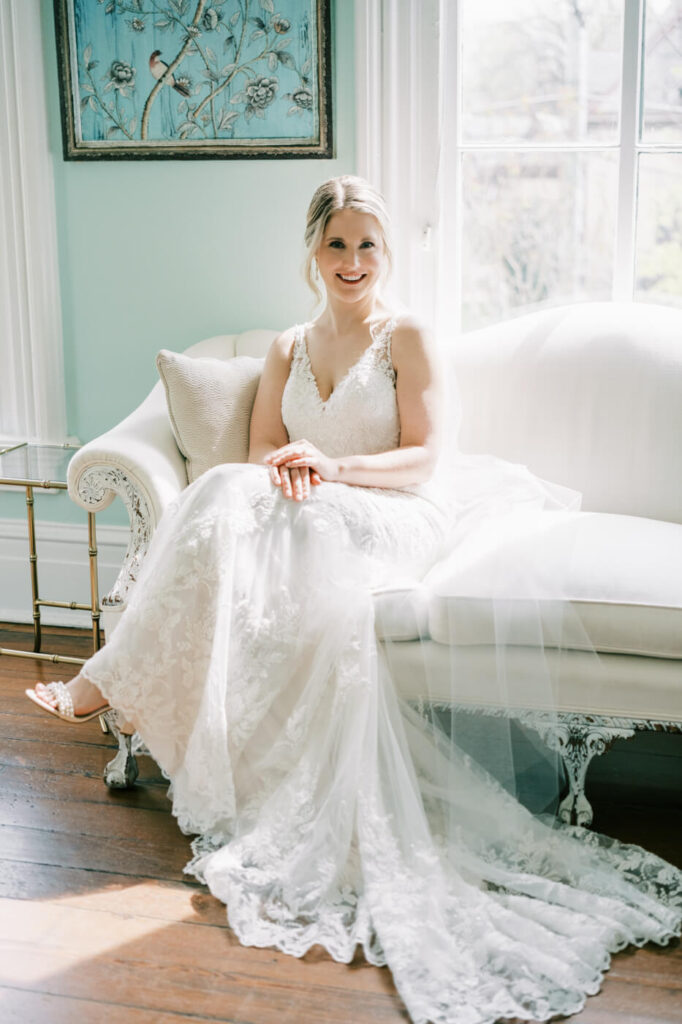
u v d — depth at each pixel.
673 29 3.01
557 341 2.88
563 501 2.65
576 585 2.25
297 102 3.12
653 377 2.77
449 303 3.26
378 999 1.83
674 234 3.13
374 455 2.48
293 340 2.71
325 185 2.60
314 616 2.22
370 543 2.32
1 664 3.23
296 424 2.65
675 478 2.74
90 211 3.34
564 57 3.07
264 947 1.96
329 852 2.11
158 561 2.27
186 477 2.76
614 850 2.22
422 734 2.29
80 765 2.62
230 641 2.21
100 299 3.40
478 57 3.10
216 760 2.18
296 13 3.06
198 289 3.33
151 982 1.86
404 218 3.15
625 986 1.86
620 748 2.77
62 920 2.03
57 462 3.17
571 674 2.26
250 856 2.13
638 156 3.10
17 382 3.46
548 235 3.18
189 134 3.21
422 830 2.11
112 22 3.17
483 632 2.25
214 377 2.75
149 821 2.38
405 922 1.95
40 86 3.26
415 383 2.54
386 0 3.00
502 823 2.20
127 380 3.44
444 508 2.58
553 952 1.90
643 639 2.22
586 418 2.82
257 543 2.24
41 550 3.55
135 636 2.25
